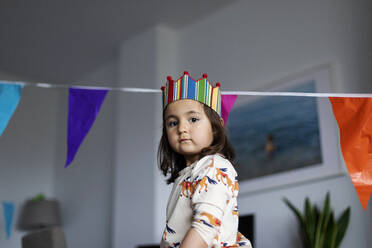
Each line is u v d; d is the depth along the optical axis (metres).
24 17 4.00
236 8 3.77
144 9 3.86
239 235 1.06
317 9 3.20
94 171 4.78
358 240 2.66
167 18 4.00
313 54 3.14
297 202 2.99
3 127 1.37
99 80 4.93
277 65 3.36
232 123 3.51
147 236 3.66
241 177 3.36
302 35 3.25
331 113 2.93
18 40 4.38
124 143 4.07
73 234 4.83
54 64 4.88
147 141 3.89
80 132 1.44
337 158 2.83
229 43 3.75
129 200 3.88
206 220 0.89
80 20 4.04
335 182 2.83
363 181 1.24
